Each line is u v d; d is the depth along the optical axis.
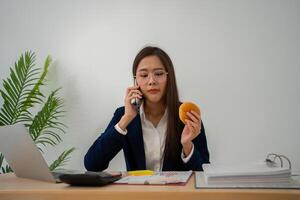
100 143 1.28
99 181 0.69
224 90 2.32
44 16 2.54
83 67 2.48
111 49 2.46
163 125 1.46
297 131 2.22
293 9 2.28
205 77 2.35
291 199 0.56
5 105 2.16
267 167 0.74
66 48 2.51
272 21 2.30
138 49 2.43
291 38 2.27
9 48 2.57
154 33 2.43
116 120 1.48
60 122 2.46
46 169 0.79
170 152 1.34
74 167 2.43
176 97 1.38
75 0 2.52
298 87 2.24
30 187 0.71
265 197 0.57
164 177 0.80
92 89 2.46
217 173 0.67
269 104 2.27
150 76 1.33
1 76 2.54
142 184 0.72
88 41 2.49
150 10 2.44
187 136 1.07
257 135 2.27
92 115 2.45
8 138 0.86
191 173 0.90
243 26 2.33
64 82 2.49
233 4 2.34
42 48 2.53
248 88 2.30
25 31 2.56
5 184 0.79
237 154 2.28
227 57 2.33
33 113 2.49
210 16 2.37
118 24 2.47
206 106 2.34
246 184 0.66
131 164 1.40
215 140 2.30
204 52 2.36
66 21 2.52
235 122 2.29
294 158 2.22
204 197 0.59
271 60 2.29
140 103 1.31
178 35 2.40
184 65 2.38
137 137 1.39
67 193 0.64
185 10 2.40
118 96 2.43
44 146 2.46
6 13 2.59
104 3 2.49
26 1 2.57
